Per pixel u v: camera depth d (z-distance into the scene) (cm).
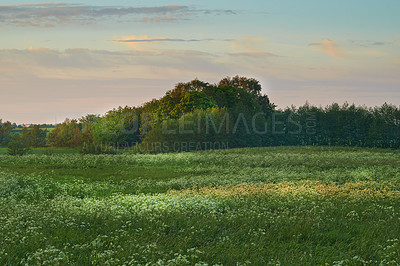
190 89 10706
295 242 1167
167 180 2994
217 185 2600
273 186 2528
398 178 2886
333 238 1237
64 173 3366
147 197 1970
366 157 4762
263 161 4172
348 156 5034
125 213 1514
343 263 980
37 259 916
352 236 1280
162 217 1428
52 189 2453
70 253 1027
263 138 9444
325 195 2070
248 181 2836
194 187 2558
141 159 4591
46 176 3114
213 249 1079
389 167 3547
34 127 14738
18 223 1293
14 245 1052
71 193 2312
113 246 1065
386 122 8881
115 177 3147
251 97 10956
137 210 1590
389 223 1380
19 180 2759
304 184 2575
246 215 1510
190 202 1766
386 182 2691
